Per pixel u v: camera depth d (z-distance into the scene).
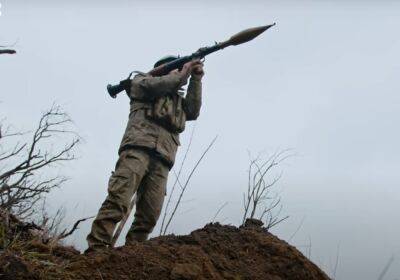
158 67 4.61
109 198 3.87
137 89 4.24
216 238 3.75
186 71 4.32
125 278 3.05
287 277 3.47
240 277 3.32
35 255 3.18
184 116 4.42
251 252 3.66
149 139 4.09
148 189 4.14
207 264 3.29
